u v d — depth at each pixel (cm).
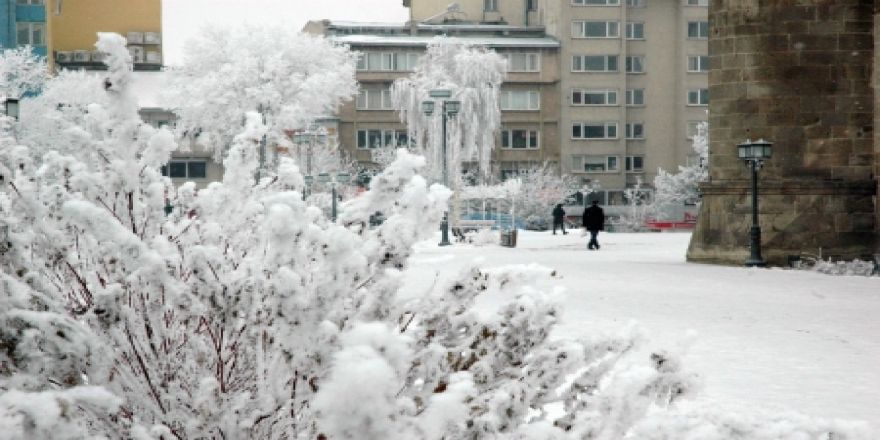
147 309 321
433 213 325
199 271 311
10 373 264
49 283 336
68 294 349
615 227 8462
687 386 321
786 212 3164
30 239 326
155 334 321
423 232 326
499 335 330
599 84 10488
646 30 10588
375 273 321
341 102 9088
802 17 3169
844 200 3139
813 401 952
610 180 10512
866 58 3170
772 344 1370
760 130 3203
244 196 398
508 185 8356
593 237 4509
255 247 397
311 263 322
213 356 337
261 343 312
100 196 357
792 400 955
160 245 346
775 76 3188
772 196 3181
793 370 1147
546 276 344
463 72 9300
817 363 1202
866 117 3162
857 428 313
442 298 340
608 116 10500
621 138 10500
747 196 3222
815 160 3162
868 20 3169
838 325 1602
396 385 220
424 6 12019
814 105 3166
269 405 303
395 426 211
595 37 10475
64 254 338
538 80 10456
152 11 10856
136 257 306
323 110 8950
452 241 5266
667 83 10612
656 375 304
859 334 1490
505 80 10388
